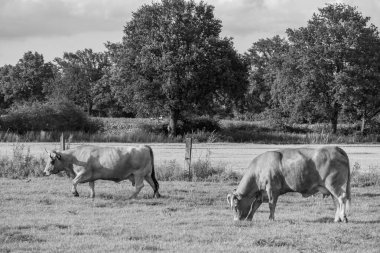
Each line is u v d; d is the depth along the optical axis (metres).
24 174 25.08
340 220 15.21
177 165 26.61
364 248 12.05
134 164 19.70
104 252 11.34
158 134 61.31
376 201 19.62
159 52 61.75
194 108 64.81
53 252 11.34
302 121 79.38
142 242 12.30
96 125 63.09
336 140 63.56
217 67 60.16
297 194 21.02
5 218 15.26
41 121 59.62
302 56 69.62
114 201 18.69
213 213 16.67
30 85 135.88
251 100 118.31
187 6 63.47
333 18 70.88
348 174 15.34
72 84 125.81
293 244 12.34
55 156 19.86
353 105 69.31
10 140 51.56
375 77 67.69
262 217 16.20
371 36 69.38
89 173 19.69
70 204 17.91
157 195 19.94
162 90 60.97
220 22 64.38
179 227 14.18
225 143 56.94
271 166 15.38
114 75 64.19
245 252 11.43
